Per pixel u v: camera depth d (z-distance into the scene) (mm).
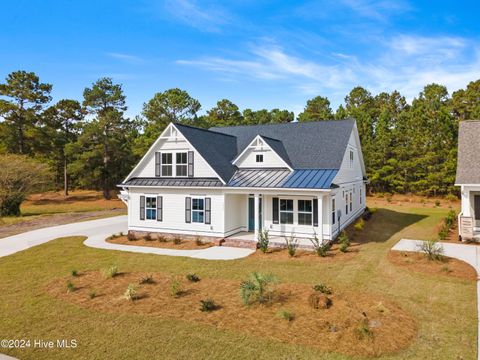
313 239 18969
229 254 17469
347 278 13141
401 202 41031
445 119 43125
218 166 20969
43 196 53719
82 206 42969
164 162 22172
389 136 47188
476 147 21656
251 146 21812
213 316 10070
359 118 51594
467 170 20328
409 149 45688
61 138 51625
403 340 8469
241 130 27344
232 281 13141
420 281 12539
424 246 16078
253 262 15844
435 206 36688
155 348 8430
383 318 9578
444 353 7898
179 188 21125
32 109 47969
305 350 8156
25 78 46938
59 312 10664
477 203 21969
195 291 12141
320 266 14906
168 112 54094
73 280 13734
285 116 67375
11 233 25141
